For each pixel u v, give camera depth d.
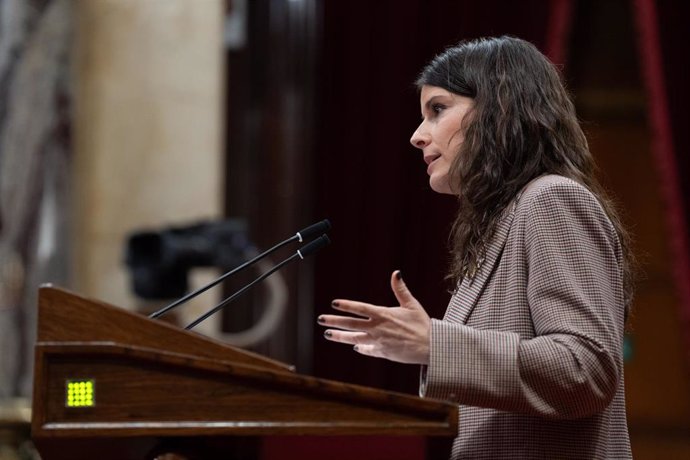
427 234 17.34
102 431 4.53
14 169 13.28
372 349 5.69
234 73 17.31
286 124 17.41
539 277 5.56
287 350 17.08
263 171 17.38
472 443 5.76
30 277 13.26
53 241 13.46
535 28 17.33
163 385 4.63
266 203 17.34
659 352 20.94
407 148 17.41
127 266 12.74
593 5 21.44
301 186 17.41
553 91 6.45
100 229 14.19
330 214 17.36
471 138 6.24
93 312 4.73
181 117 14.62
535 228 5.69
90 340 4.71
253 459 4.88
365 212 17.36
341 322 5.28
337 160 17.39
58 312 4.70
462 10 17.30
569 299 5.44
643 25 17.91
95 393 4.60
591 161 6.42
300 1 17.47
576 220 5.69
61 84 13.56
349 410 4.67
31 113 13.36
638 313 21.02
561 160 6.23
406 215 17.38
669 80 17.77
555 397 5.26
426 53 17.36
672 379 20.86
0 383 12.95
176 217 14.48
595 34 21.45
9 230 13.23
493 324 5.77
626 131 21.38
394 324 5.26
